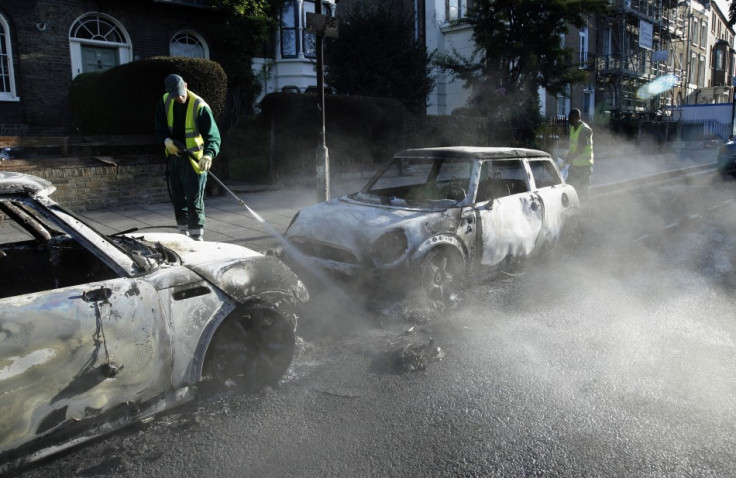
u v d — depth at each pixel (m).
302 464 3.04
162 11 17.20
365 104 14.53
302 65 19.91
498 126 19.59
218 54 18.53
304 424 3.44
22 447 2.64
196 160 6.09
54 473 2.94
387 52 16.91
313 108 13.29
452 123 17.78
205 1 17.50
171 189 6.43
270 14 19.23
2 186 2.81
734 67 61.44
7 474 2.84
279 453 3.14
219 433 3.33
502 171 6.71
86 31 16.03
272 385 3.88
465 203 5.81
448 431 3.37
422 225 5.30
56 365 2.63
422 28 24.25
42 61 15.14
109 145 10.42
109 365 2.82
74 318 2.67
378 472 2.98
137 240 3.73
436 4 24.19
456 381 4.02
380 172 6.79
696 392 3.85
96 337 2.75
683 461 3.07
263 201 11.41
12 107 14.80
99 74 13.33
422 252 5.19
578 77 20.98
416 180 6.65
